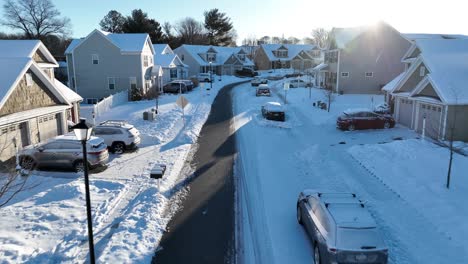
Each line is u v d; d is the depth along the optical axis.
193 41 113.69
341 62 46.19
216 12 113.69
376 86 46.81
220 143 24.12
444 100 22.52
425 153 19.98
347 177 17.38
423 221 12.78
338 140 24.95
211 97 46.81
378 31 45.41
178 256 10.68
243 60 90.88
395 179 16.69
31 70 20.59
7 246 10.39
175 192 15.67
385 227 12.33
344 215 9.69
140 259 10.34
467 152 20.44
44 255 10.31
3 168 17.78
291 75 82.81
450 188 15.13
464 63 25.31
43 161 17.81
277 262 10.31
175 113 33.28
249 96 48.09
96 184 16.02
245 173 18.11
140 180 16.70
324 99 41.88
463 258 10.42
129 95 43.03
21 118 18.92
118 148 21.22
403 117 29.70
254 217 13.23
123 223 12.39
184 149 22.48
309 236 11.34
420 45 28.11
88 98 44.53
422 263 10.23
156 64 55.03
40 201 13.98
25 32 75.81
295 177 17.50
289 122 31.36
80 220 12.55
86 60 43.59
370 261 8.94
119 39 44.66
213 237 11.78
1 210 13.00
